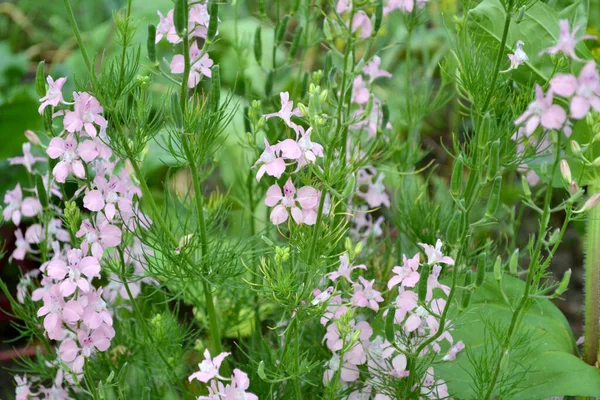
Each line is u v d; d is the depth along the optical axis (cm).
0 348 102
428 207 80
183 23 63
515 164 70
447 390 71
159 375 80
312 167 63
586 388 70
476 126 71
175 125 65
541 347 73
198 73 67
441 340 70
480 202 89
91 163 70
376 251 81
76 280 65
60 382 75
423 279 61
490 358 70
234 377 63
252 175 82
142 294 82
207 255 69
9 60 122
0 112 102
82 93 65
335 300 68
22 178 106
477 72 70
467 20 77
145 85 66
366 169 83
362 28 72
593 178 77
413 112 83
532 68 78
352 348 68
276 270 69
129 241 75
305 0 81
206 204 89
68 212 67
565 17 77
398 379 69
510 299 76
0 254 79
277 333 76
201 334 92
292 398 74
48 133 68
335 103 70
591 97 55
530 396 71
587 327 76
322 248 65
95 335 67
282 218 65
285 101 63
